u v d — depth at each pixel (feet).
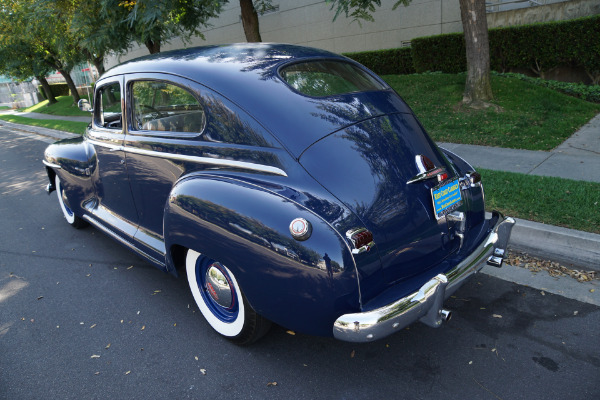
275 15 55.31
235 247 7.43
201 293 9.66
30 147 40.52
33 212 19.53
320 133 7.68
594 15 29.19
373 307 6.77
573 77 32.19
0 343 10.01
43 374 8.86
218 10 37.96
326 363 8.71
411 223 7.54
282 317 7.38
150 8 26.73
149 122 10.28
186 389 8.23
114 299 11.64
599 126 23.34
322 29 50.90
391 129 8.39
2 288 12.60
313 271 6.66
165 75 9.53
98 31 34.09
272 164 7.62
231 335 9.19
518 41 32.99
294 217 6.85
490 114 26.23
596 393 7.52
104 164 12.01
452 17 40.29
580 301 10.14
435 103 29.71
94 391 8.31
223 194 7.72
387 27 45.01
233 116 8.23
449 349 8.88
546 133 22.80
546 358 8.45
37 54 82.79
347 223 6.82
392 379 8.16
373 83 9.87
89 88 94.53
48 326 10.56
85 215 13.96
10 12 54.49
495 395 7.62
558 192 14.74
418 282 7.41
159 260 10.27
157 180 9.98
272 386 8.18
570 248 11.64
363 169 7.46
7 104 157.69
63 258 14.35
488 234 9.00
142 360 9.12
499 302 10.36
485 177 17.03
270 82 8.39
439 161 8.66
